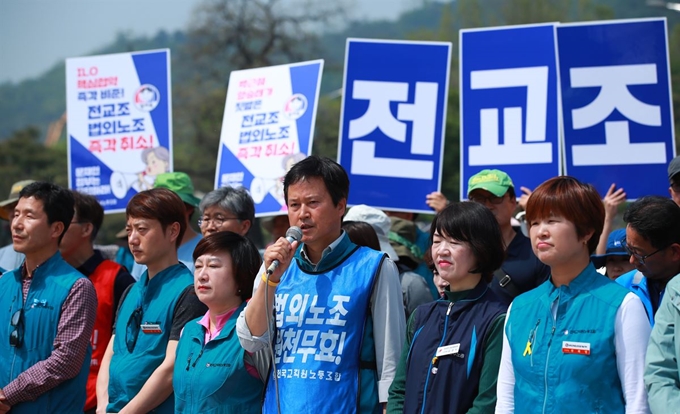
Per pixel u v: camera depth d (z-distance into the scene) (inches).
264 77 434.0
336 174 260.5
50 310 307.1
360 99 412.5
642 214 257.4
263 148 428.1
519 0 2059.5
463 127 398.6
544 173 386.0
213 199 370.0
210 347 277.4
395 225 393.7
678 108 1573.6
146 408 289.7
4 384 305.0
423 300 337.4
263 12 1838.1
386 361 252.1
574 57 385.7
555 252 223.9
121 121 459.2
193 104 1886.1
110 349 323.3
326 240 262.5
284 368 253.6
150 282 315.9
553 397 216.7
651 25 379.9
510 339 229.9
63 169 2219.5
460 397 237.1
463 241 247.3
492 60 398.3
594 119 382.0
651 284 266.4
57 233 319.0
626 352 214.5
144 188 452.8
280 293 262.8
